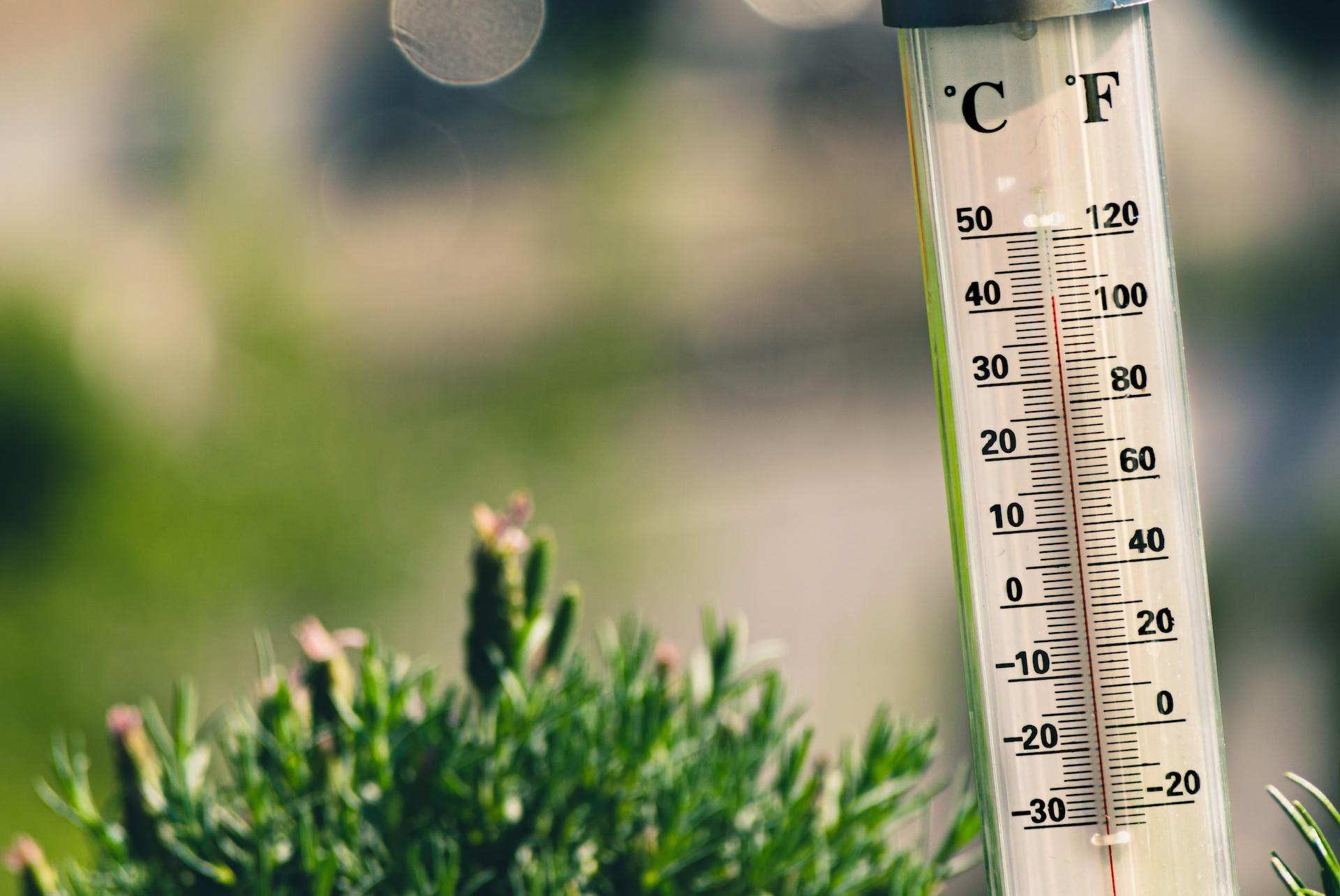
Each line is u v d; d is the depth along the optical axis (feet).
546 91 52.47
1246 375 33.40
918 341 42.63
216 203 44.24
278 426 34.45
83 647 27.20
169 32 51.11
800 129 52.19
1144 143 5.18
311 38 51.83
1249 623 21.24
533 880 7.04
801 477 36.68
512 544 7.73
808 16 54.24
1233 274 38.14
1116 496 5.27
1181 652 5.30
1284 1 41.45
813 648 28.60
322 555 31.50
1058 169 5.17
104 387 31.83
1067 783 5.35
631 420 39.01
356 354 39.50
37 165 45.68
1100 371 5.25
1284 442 28.53
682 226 47.80
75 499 29.50
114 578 28.71
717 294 44.24
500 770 7.36
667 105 53.11
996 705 5.38
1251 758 18.61
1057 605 5.33
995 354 5.27
